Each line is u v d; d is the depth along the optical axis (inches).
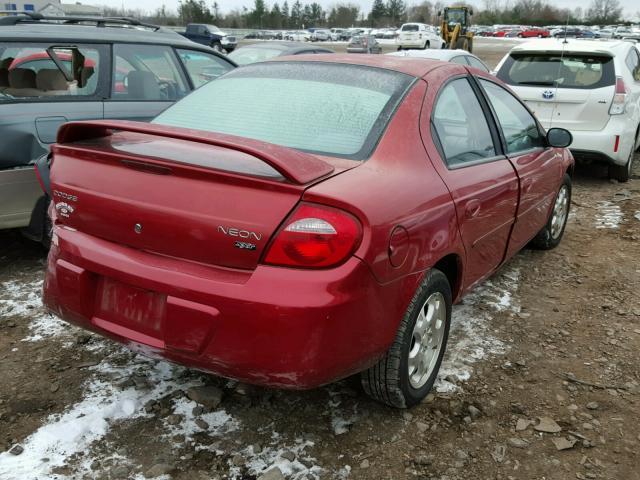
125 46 203.5
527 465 102.4
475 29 3814.0
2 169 165.0
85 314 101.3
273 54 382.6
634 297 171.8
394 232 94.0
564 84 284.2
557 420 114.6
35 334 137.8
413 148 108.6
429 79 122.2
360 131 107.4
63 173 104.4
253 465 98.9
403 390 107.8
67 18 216.4
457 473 99.9
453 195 112.5
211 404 112.7
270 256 86.6
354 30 3203.7
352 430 108.4
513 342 142.9
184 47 224.7
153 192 93.3
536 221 172.6
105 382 119.3
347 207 87.0
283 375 88.4
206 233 89.2
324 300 86.0
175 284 90.6
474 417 113.9
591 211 257.8
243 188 87.8
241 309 87.0
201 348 90.7
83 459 98.6
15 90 175.3
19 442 101.9
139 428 106.3
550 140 169.6
